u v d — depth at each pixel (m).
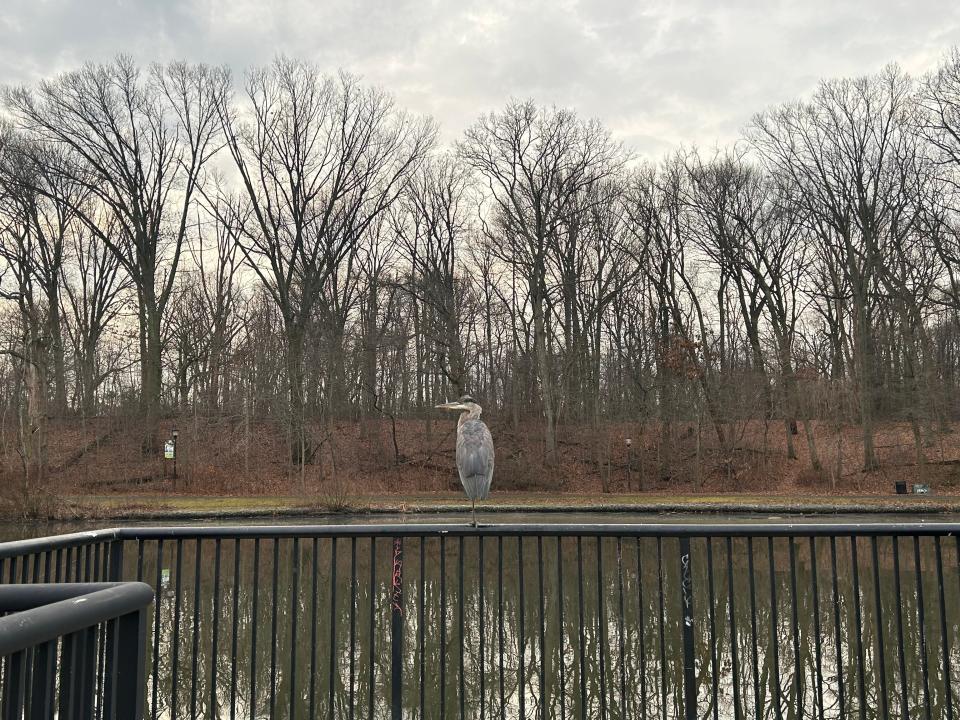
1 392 45.41
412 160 50.00
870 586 16.78
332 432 44.62
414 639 13.13
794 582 4.86
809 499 36.53
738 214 48.66
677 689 11.04
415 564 20.05
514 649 12.70
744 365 47.88
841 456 43.47
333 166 50.34
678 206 49.75
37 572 4.22
